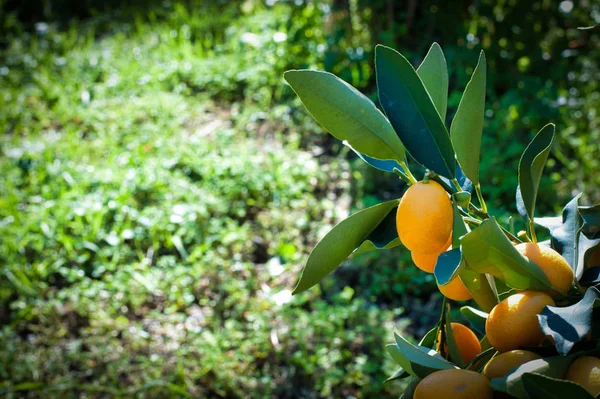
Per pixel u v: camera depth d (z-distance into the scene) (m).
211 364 3.55
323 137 5.61
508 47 5.87
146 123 5.85
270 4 7.02
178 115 5.96
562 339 0.74
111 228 4.65
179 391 3.44
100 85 6.54
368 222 0.90
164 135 5.60
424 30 6.23
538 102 5.18
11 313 4.11
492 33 5.92
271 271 4.27
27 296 4.14
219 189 4.92
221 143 5.46
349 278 4.24
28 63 7.04
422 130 0.91
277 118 5.84
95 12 8.56
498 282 1.00
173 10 8.17
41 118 6.05
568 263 0.90
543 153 0.85
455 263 0.79
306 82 0.85
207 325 3.95
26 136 5.83
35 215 4.68
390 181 4.93
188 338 3.75
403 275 4.07
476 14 6.04
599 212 0.96
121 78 6.58
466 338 0.96
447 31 6.11
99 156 5.45
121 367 3.58
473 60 5.73
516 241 0.94
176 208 4.62
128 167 5.18
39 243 4.42
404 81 0.91
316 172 5.05
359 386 3.52
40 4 8.70
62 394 3.49
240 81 6.45
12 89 6.50
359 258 4.24
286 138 5.65
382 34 6.00
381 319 3.79
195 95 6.43
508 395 0.81
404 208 0.84
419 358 0.88
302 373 3.58
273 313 3.92
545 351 0.82
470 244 0.77
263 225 4.67
